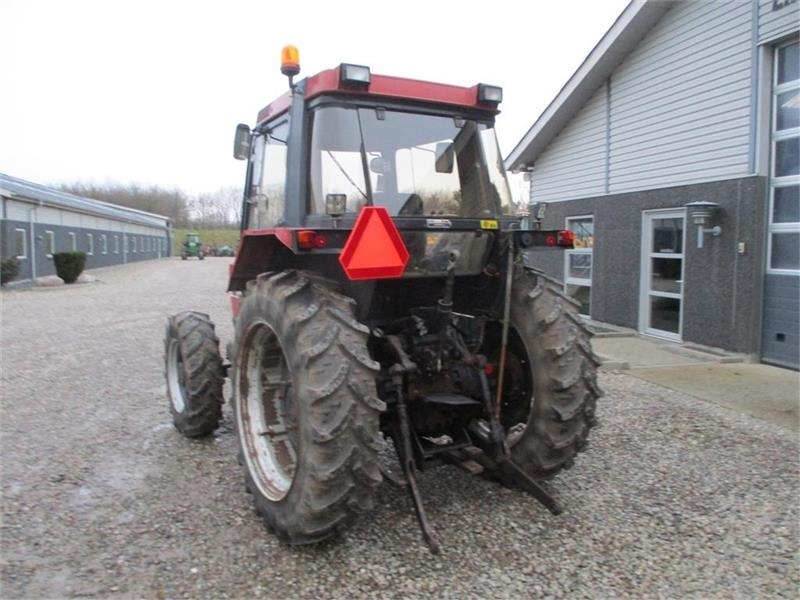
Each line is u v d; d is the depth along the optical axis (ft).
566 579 9.65
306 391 9.52
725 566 10.05
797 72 23.53
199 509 12.02
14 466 14.25
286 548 10.51
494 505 12.11
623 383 21.65
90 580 9.60
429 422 12.08
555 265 39.11
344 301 10.39
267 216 13.38
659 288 30.58
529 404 12.35
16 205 70.54
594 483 13.20
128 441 16.01
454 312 13.05
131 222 129.59
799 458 14.66
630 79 31.50
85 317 42.32
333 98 11.21
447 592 9.29
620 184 32.73
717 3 26.13
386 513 11.75
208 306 49.08
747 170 25.11
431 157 12.11
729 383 21.54
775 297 24.59
